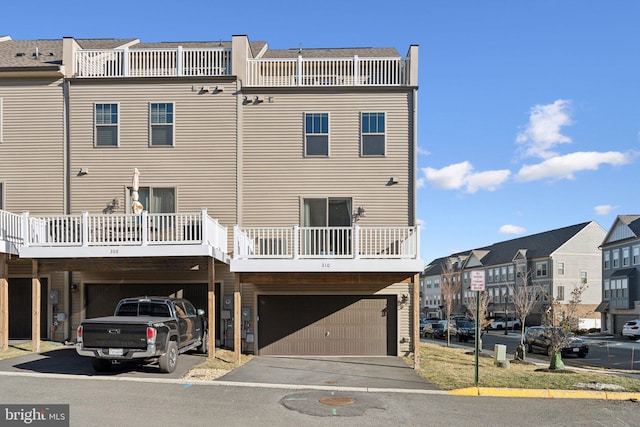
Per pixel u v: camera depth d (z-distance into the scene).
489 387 11.55
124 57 17.97
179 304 13.99
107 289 17.53
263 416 8.83
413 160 17.42
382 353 17.09
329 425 8.41
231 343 17.16
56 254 14.37
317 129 17.62
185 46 21.20
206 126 17.62
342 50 21.88
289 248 17.22
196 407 9.26
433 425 8.58
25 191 17.50
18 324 17.58
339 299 17.27
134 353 11.34
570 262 58.88
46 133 17.62
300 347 17.09
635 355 26.11
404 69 18.00
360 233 15.38
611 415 9.62
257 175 17.52
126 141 17.59
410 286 17.30
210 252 14.14
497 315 66.06
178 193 17.44
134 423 8.14
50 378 11.41
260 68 18.53
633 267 45.69
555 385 12.07
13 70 17.47
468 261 76.31
